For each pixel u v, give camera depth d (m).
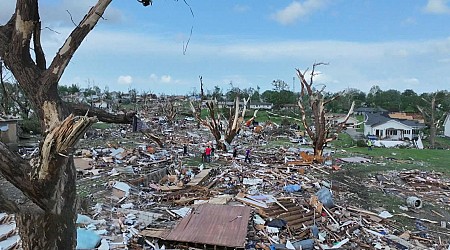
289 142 46.34
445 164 35.34
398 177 28.97
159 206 17.64
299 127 56.47
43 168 3.31
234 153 32.22
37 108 3.88
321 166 30.47
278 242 14.43
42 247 3.66
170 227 14.27
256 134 49.91
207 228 13.84
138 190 19.97
